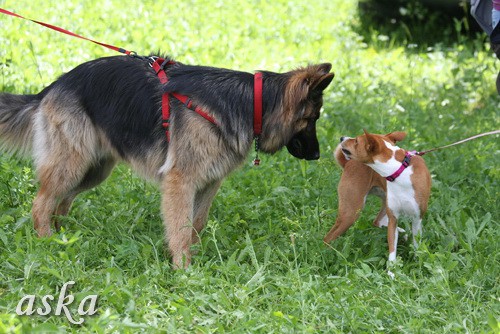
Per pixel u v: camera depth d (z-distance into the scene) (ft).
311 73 24.59
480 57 52.42
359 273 22.58
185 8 62.80
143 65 25.86
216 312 21.59
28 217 26.09
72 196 27.94
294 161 33.55
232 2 66.80
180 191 24.82
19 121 27.02
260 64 50.52
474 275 23.57
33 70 43.42
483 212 29.48
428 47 59.06
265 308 22.20
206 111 24.40
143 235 25.59
